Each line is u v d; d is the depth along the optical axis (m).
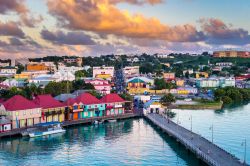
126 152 159.50
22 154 154.88
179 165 142.00
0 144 170.75
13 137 184.12
